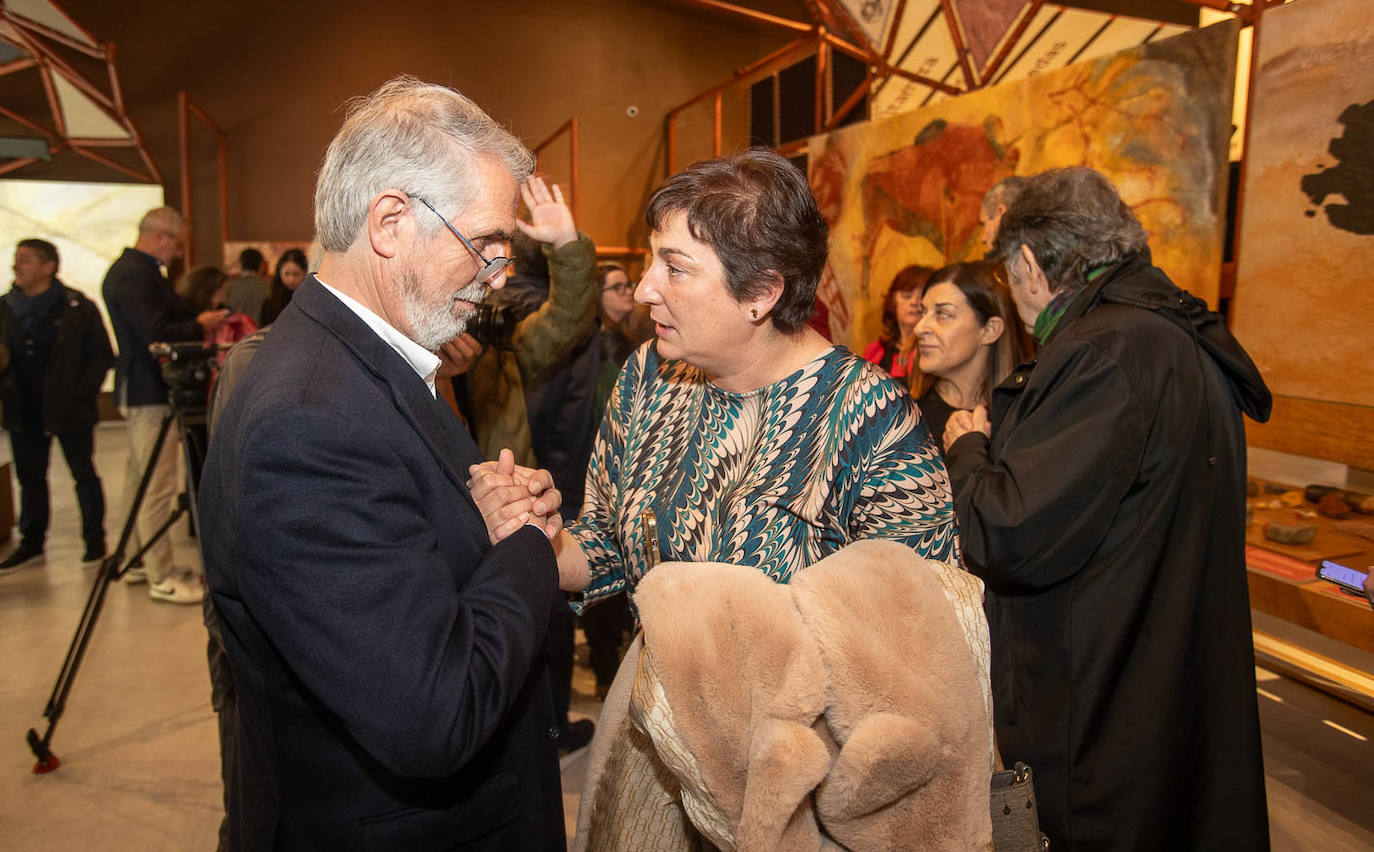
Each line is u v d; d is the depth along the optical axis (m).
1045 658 1.36
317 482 0.77
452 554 0.91
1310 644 3.04
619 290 3.25
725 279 0.96
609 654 2.59
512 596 0.90
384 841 0.90
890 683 0.80
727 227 0.94
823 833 0.87
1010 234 1.53
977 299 1.97
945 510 1.03
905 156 3.82
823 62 5.25
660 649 0.81
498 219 0.91
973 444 1.47
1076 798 1.33
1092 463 1.25
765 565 1.02
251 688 0.92
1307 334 2.32
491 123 0.94
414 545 0.81
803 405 1.04
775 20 5.97
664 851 0.96
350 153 0.89
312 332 0.88
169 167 7.97
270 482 0.76
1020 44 4.81
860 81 5.61
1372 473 2.42
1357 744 2.48
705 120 9.79
